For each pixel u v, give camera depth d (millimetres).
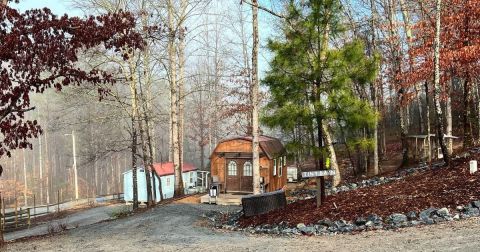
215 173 24094
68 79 10820
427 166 16594
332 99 11430
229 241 9680
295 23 12070
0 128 9688
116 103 24406
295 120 11859
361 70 11750
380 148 33125
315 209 11656
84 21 10586
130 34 11469
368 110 11617
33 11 9805
